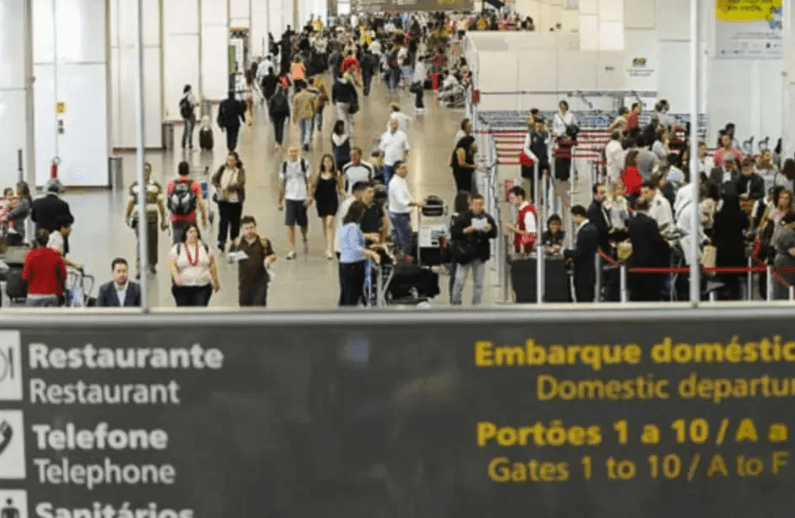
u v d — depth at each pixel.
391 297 26.84
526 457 9.39
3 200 34.66
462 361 9.33
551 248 26.86
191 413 9.42
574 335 9.34
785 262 25.52
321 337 9.34
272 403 9.38
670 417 9.40
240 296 25.83
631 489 9.43
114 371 9.42
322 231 39.81
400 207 32.41
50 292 24.72
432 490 9.38
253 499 9.44
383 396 9.34
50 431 9.47
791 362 9.38
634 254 25.53
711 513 9.45
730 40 49.00
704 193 29.52
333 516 9.41
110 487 9.48
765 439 9.41
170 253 25.11
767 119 49.81
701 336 9.36
